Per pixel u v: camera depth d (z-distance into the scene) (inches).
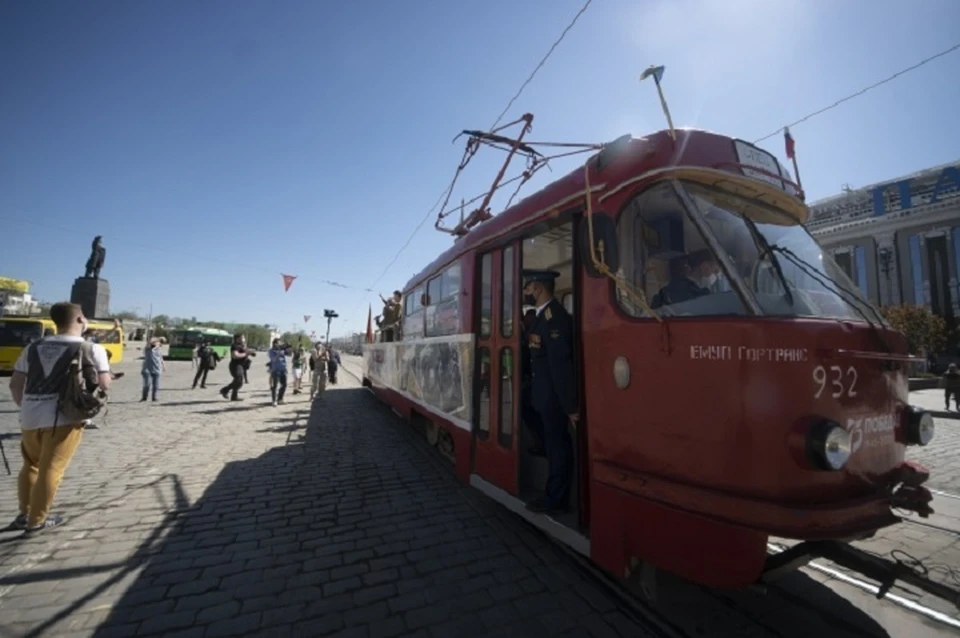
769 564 110.9
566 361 139.2
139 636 106.4
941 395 730.8
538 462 170.9
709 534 93.5
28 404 159.6
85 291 943.0
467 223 271.1
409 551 152.3
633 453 109.7
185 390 616.4
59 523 169.6
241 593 125.6
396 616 115.9
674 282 109.5
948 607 121.7
